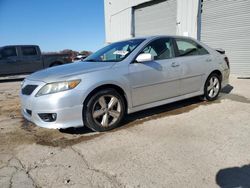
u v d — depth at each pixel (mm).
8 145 3906
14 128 4703
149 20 14570
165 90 4973
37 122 4008
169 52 5117
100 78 4094
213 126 4348
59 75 4004
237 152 3369
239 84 8148
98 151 3555
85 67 4328
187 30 11875
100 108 4199
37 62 14188
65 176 2939
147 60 4422
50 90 3863
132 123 4652
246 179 2762
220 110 5246
